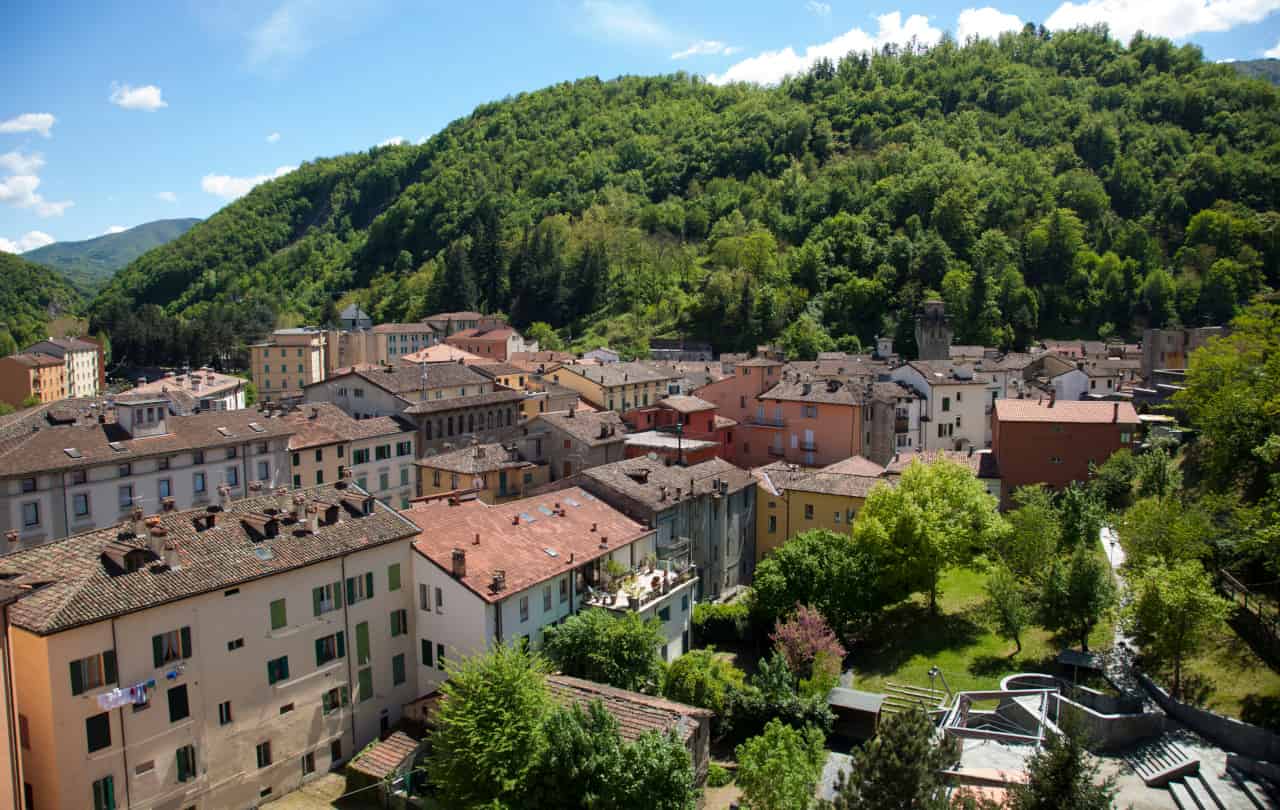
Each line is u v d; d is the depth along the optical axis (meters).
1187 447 79.50
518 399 107.12
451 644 48.81
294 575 44.03
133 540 40.34
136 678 37.41
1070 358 136.25
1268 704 44.09
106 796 36.53
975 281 180.62
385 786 42.19
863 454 94.25
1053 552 60.75
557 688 44.03
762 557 76.75
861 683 54.97
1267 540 47.66
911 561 61.22
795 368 118.06
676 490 65.88
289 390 166.50
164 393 101.56
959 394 103.31
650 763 33.88
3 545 63.75
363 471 88.69
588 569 55.66
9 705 31.77
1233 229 192.62
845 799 28.58
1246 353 72.00
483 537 53.03
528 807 34.25
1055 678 51.31
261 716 42.56
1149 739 44.34
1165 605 46.03
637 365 130.00
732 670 54.53
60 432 70.44
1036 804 28.33
